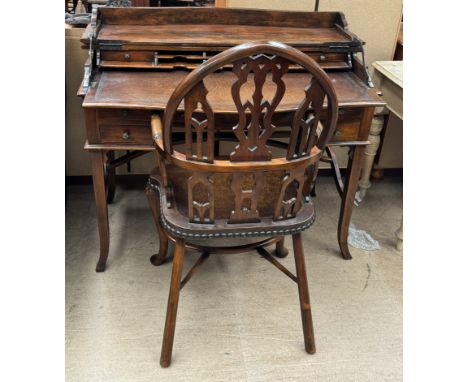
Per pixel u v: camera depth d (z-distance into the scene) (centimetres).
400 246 202
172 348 149
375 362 151
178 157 117
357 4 204
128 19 175
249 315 166
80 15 199
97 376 142
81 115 211
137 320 162
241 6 197
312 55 171
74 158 223
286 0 198
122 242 198
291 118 153
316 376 146
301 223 131
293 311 168
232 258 192
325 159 196
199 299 171
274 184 148
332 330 162
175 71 164
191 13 178
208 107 107
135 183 238
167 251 189
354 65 172
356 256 198
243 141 113
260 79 103
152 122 134
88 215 213
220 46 163
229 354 151
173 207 134
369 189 247
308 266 191
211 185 120
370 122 162
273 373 146
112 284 176
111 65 159
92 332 156
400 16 209
